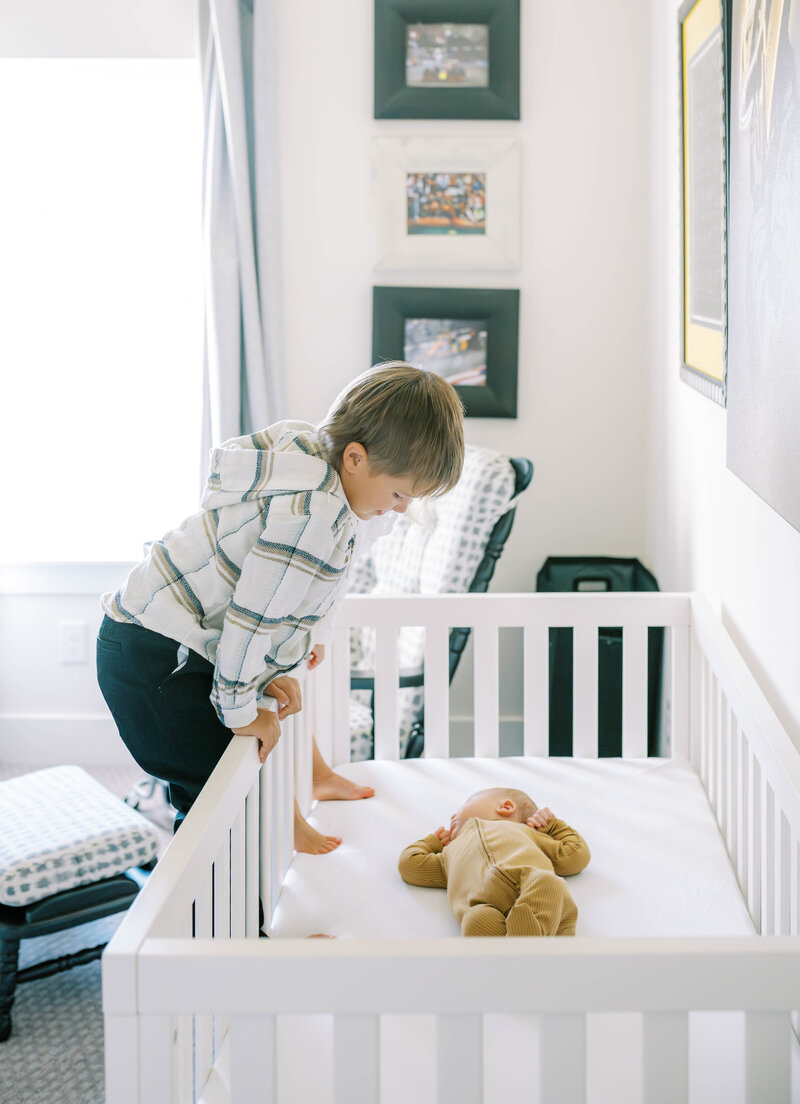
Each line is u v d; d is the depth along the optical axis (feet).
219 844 4.23
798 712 5.18
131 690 5.37
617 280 10.36
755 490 5.54
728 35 6.05
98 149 11.15
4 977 6.77
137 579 5.31
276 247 10.16
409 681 8.45
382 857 5.84
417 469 4.64
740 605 6.52
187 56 10.16
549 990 3.19
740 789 5.58
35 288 11.37
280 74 10.22
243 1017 3.28
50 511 11.55
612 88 10.13
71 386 11.48
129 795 10.18
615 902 5.28
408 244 10.32
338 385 10.61
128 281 11.35
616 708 9.29
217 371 10.03
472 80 10.07
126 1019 3.25
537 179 10.28
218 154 9.90
